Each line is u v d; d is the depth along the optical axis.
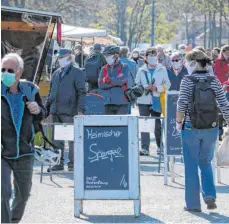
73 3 63.75
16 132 9.70
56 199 13.70
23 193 9.97
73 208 12.89
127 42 88.56
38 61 21.42
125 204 13.41
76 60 34.31
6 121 9.68
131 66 23.33
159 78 19.59
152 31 74.31
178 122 12.28
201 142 12.30
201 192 13.27
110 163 12.09
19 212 10.09
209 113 12.09
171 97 15.71
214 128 12.22
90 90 20.78
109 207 13.12
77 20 84.50
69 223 11.71
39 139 16.92
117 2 81.25
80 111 16.72
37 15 21.06
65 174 17.02
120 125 12.07
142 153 20.22
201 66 12.22
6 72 9.41
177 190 14.77
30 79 21.47
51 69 23.39
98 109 19.41
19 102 9.72
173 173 15.88
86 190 12.12
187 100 12.15
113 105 18.31
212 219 11.97
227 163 13.56
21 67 9.56
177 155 15.62
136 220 11.95
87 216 12.29
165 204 13.26
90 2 72.31
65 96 16.69
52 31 21.44
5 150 9.68
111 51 18.16
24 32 21.20
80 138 12.10
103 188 12.09
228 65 22.75
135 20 85.12
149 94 19.80
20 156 9.76
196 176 12.45
